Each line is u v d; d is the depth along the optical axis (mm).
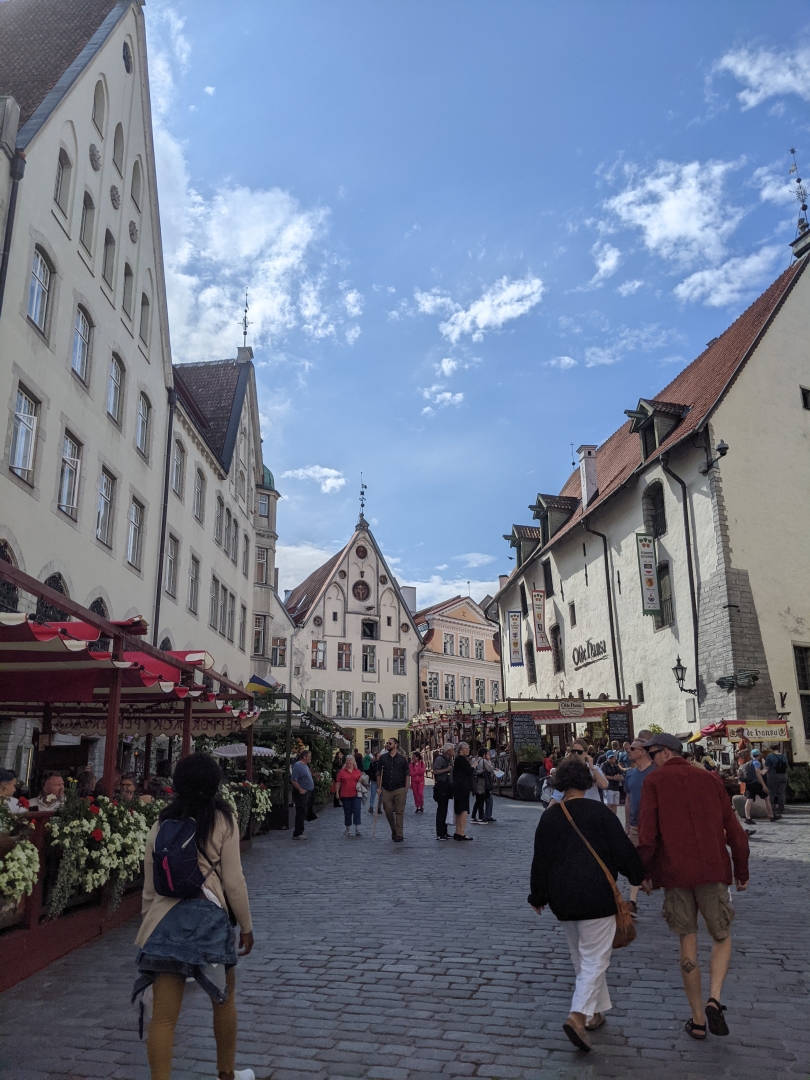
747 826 17375
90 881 7320
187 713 13148
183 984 3807
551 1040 5008
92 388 19250
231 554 35188
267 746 21375
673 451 27594
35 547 16094
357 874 11750
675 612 27312
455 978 6320
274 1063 4668
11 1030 5203
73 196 18281
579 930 5035
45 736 14867
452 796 16047
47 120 16797
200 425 31406
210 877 3938
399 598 61281
